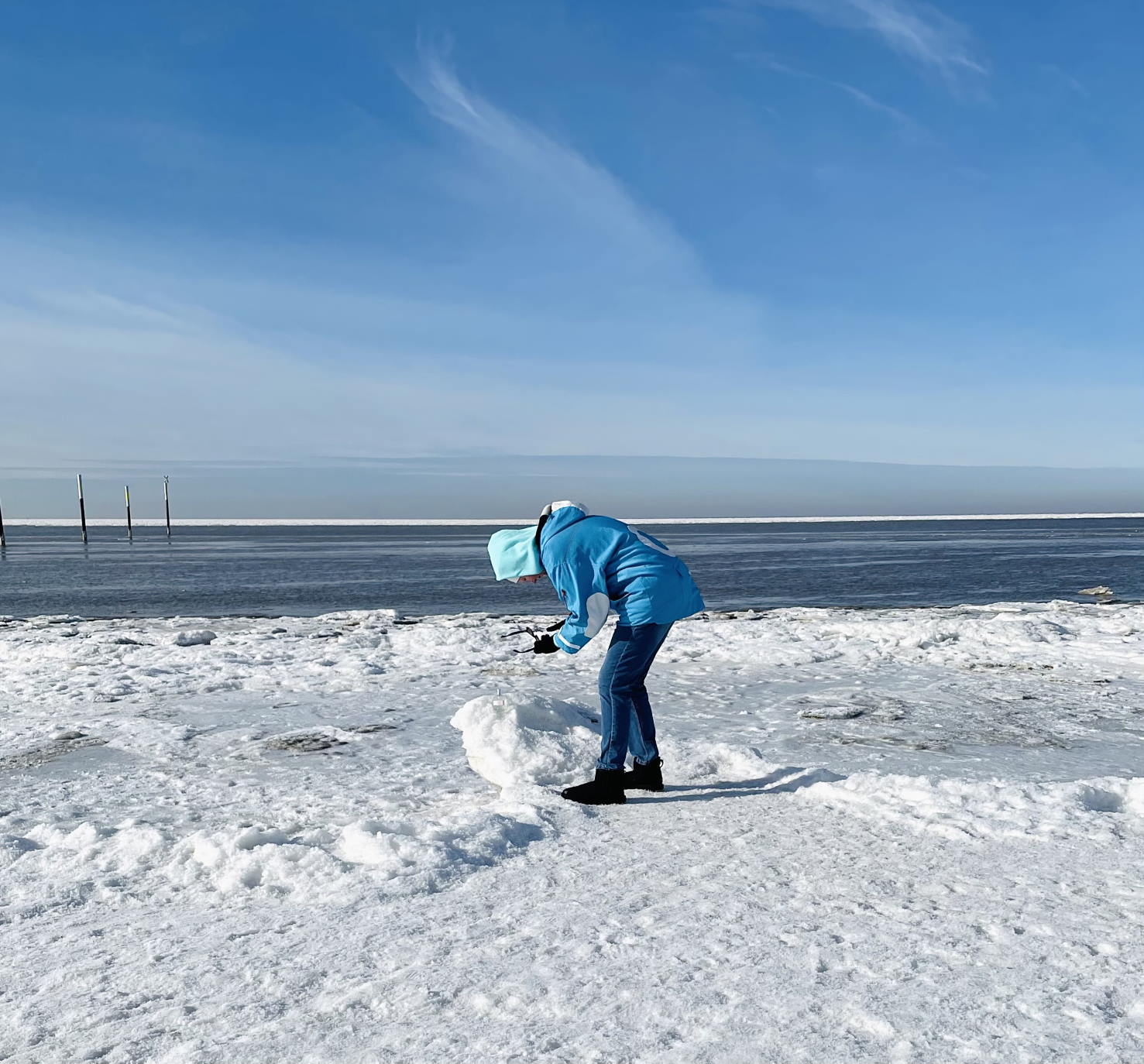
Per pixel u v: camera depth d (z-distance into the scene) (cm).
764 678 829
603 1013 211
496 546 434
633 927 266
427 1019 212
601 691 432
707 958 240
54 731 622
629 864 330
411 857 334
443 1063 191
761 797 427
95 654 1022
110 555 6800
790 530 19175
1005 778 468
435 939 262
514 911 283
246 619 1538
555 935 262
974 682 793
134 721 654
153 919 291
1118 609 1504
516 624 1313
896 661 922
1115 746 553
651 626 426
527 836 370
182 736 604
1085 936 249
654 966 237
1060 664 885
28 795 462
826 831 365
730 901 286
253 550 8131
